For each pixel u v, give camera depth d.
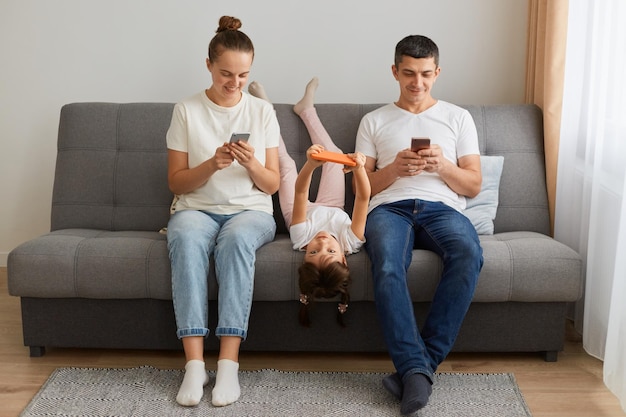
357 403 2.45
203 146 2.86
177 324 2.55
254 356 2.82
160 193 3.12
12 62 3.57
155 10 3.51
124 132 3.17
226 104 2.89
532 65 3.38
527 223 3.09
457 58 3.53
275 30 3.52
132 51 3.55
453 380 2.61
